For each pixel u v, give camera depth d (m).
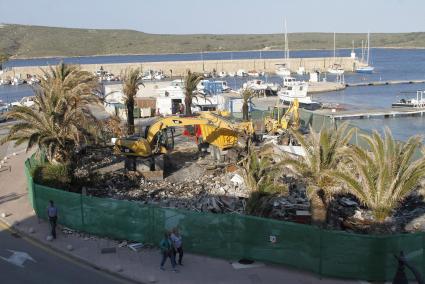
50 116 30.84
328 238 18.23
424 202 27.28
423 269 18.17
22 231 23.94
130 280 18.58
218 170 36.22
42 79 40.09
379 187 19.67
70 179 30.69
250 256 19.86
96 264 19.94
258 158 25.05
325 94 106.75
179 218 20.80
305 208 25.94
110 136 46.72
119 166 37.16
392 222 23.91
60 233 23.47
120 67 160.00
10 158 42.50
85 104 37.34
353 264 18.11
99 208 22.75
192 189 31.80
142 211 21.64
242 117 57.84
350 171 21.11
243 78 149.88
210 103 68.81
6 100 102.06
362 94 105.75
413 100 80.25
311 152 21.30
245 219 19.75
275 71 162.38
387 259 17.89
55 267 19.89
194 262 19.94
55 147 31.00
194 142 46.22
